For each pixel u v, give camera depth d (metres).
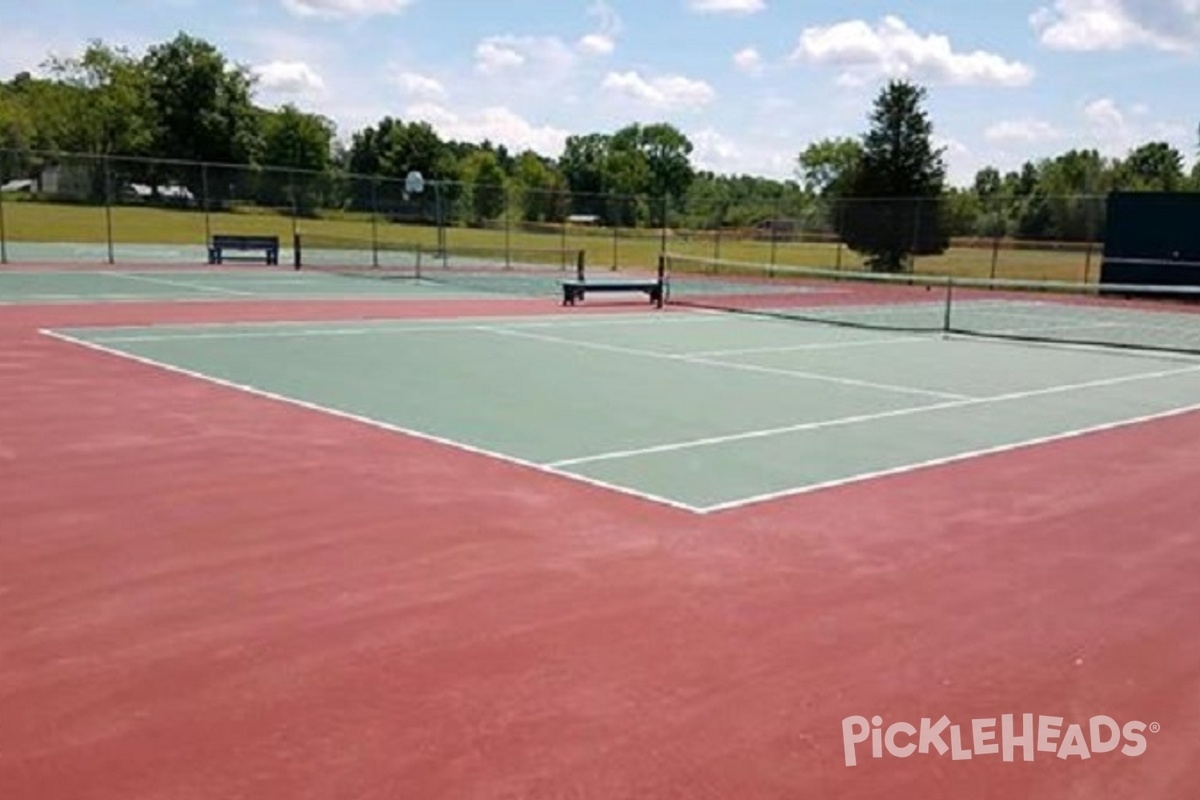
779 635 4.75
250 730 3.78
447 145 92.00
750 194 102.56
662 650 4.55
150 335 14.96
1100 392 12.45
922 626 4.91
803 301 27.41
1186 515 6.95
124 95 77.12
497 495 6.96
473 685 4.17
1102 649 4.71
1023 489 7.55
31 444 8.10
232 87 82.25
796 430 9.50
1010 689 4.29
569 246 45.94
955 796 3.48
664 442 8.79
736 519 6.55
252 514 6.38
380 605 4.98
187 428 8.78
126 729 3.77
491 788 3.44
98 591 5.07
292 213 41.66
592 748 3.71
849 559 5.85
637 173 105.94
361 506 6.61
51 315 17.14
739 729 3.88
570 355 14.31
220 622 4.73
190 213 43.75
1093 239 34.72
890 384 12.59
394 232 44.56
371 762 3.58
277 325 16.72
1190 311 26.95
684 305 24.05
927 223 36.78
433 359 13.43
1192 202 29.83
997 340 18.59
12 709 3.91
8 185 43.22
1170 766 3.71
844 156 96.94
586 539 6.07
